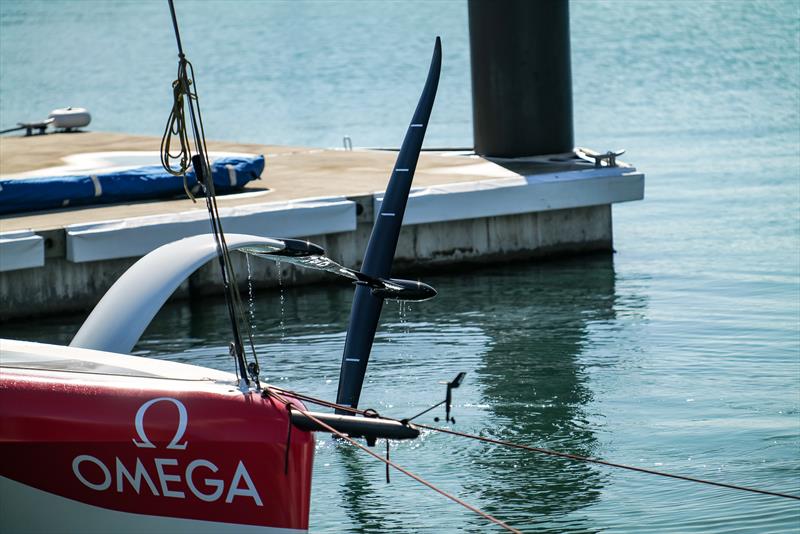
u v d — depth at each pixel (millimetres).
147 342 14109
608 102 43000
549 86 20812
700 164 28297
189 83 6336
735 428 10531
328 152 22688
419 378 12391
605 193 18547
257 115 43188
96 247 15172
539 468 9766
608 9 80250
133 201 17406
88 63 68750
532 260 18625
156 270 7746
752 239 19578
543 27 20672
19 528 6516
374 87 50688
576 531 8523
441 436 10586
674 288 16344
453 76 53438
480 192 17578
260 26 87562
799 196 23406
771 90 44250
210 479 6418
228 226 15883
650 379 12102
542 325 14508
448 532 8578
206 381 6691
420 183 17969
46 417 6230
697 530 8461
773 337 13516
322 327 14625
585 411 11172
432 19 86812
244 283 16734
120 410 6332
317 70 58781
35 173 19641
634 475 9562
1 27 98375
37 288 15305
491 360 13008
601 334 13992
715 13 74312
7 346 7102
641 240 20016
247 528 6477
